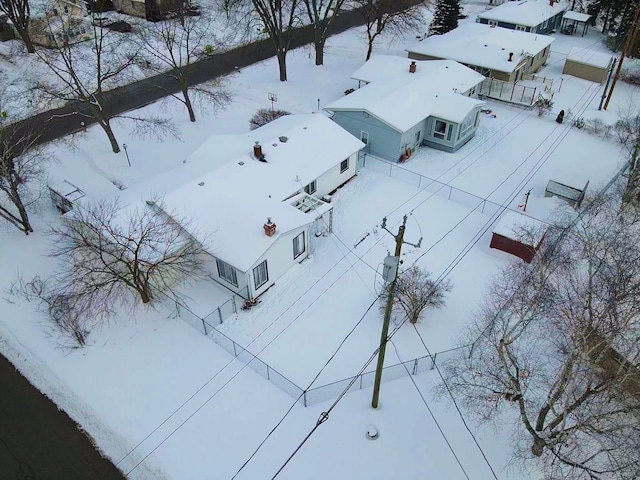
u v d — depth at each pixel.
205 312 22.62
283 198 25.92
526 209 28.77
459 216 28.39
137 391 19.56
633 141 33.84
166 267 22.55
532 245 24.25
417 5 59.62
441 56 43.25
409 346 21.19
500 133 36.62
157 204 24.25
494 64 40.91
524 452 17.38
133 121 37.00
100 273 22.86
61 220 28.02
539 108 39.00
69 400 19.31
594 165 32.97
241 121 37.56
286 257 24.33
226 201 24.64
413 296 21.58
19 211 26.06
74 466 17.39
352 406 19.03
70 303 21.56
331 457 17.52
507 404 18.86
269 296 23.58
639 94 42.09
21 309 22.88
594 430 15.05
